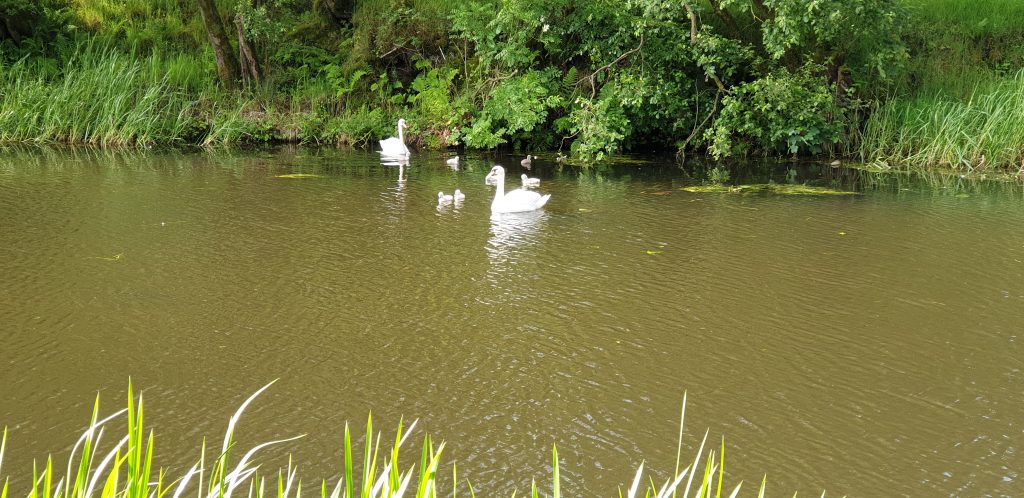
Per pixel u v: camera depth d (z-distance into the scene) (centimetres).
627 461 700
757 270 1187
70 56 2575
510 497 647
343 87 2570
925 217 1509
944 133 2097
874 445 725
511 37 2312
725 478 675
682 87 2253
